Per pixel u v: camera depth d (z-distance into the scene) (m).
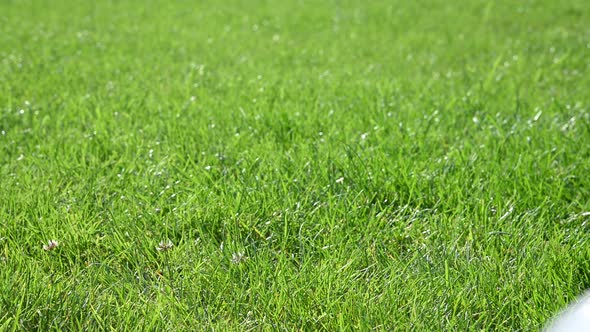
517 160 1.78
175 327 1.29
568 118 2.09
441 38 3.59
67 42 3.42
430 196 1.63
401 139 1.92
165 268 1.42
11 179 1.70
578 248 1.43
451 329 1.27
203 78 2.62
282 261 1.42
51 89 2.44
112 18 4.31
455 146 1.89
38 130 2.01
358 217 1.57
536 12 4.44
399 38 3.60
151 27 3.97
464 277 1.38
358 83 2.51
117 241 1.48
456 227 1.50
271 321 1.30
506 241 1.47
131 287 1.36
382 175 1.70
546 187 1.67
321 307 1.32
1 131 2.04
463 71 2.79
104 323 1.29
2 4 4.88
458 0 5.01
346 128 1.99
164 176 1.72
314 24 4.07
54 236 1.50
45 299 1.32
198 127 2.02
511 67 2.87
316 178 1.68
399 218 1.56
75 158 1.81
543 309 1.30
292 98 2.31
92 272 1.41
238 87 2.45
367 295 1.33
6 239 1.50
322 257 1.46
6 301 1.31
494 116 2.12
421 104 2.24
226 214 1.56
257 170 1.74
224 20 4.25
